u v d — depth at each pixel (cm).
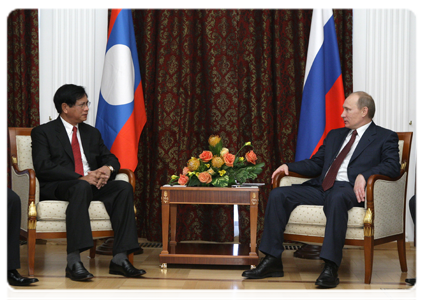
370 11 367
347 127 287
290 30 368
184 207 367
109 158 302
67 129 295
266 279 255
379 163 269
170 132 360
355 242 249
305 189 276
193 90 369
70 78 374
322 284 232
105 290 228
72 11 374
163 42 362
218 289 232
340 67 345
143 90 370
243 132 368
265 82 360
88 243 247
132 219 266
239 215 362
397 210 273
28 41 368
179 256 280
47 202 256
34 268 279
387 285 243
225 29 362
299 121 349
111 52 341
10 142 295
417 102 363
